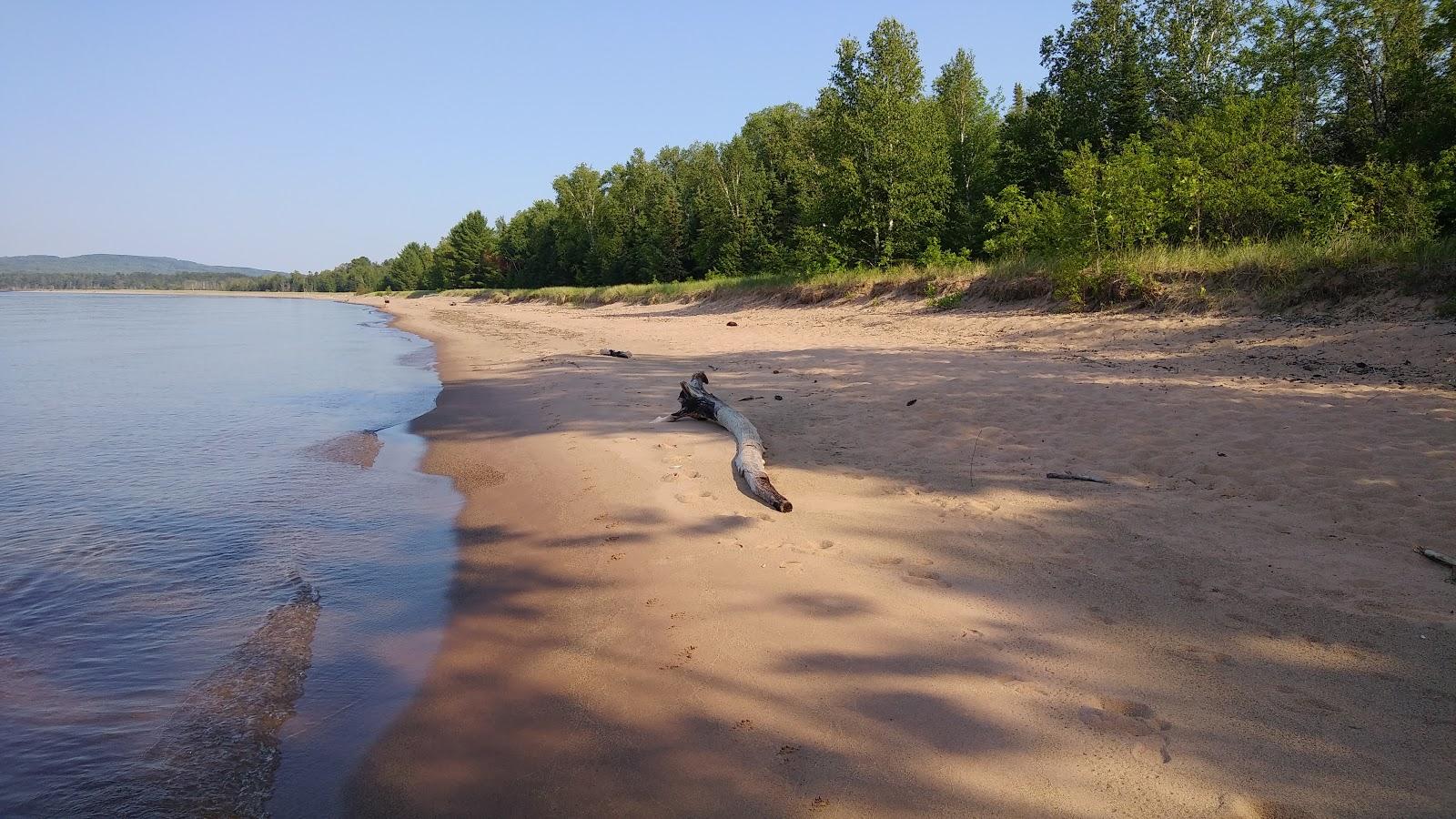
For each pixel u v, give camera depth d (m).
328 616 4.18
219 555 5.17
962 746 2.75
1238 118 14.62
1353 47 20.64
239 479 7.16
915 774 2.61
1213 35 27.03
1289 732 2.75
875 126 27.06
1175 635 3.44
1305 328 9.89
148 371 16.25
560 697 3.25
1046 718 2.90
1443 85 16.89
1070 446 6.36
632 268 56.75
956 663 3.30
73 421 10.22
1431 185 12.72
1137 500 5.10
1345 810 2.36
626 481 6.21
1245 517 4.71
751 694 3.15
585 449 7.44
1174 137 16.47
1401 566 3.96
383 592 4.50
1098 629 3.53
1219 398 7.38
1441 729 2.72
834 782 2.60
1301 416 6.51
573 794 2.62
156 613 4.29
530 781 2.71
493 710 3.19
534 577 4.54
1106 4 28.30
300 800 2.69
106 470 7.54
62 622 4.21
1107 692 3.05
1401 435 5.79
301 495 6.60
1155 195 13.76
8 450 8.45
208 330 32.38
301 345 23.69
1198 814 2.36
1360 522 4.49
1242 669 3.16
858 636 3.57
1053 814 2.40
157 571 4.90
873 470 6.12
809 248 27.72
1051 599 3.84
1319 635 3.37
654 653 3.53
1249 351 9.43
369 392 12.74
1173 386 8.08
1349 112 21.34
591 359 14.70
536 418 9.32
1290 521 4.61
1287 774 2.53
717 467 6.49
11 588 4.65
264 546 5.32
